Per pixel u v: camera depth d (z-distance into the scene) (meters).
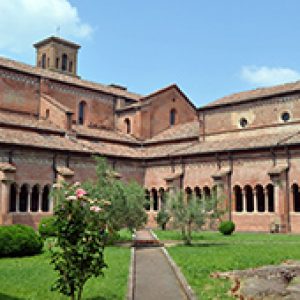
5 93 42.34
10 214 32.12
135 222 26.91
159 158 44.28
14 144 33.66
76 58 63.66
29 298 12.23
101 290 13.23
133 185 29.09
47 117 44.53
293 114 37.84
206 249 22.97
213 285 14.16
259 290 13.66
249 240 28.03
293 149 34.00
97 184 27.39
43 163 36.09
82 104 50.62
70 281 10.45
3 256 20.09
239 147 37.59
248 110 41.44
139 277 16.12
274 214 33.81
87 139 44.69
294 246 23.89
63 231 10.48
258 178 36.03
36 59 63.62
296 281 15.01
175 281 15.38
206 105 45.12
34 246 20.88
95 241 10.66
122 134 52.28
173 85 55.53
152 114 52.94
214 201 27.41
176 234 33.69
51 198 34.44
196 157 40.94
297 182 33.47
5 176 32.00
